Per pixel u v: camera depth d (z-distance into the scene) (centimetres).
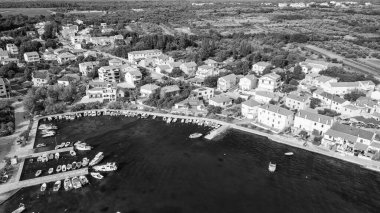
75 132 16900
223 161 14200
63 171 13162
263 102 19988
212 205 11319
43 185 12188
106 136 16462
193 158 14412
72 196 11738
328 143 15250
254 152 14975
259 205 11350
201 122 18038
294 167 13762
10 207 11162
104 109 19862
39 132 16775
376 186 12500
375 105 18675
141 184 12494
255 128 17300
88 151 14900
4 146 15162
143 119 18612
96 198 11644
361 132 15088
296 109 19212
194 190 12156
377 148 14212
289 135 16438
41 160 13975
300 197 11819
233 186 12425
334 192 12125
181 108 19775
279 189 12269
